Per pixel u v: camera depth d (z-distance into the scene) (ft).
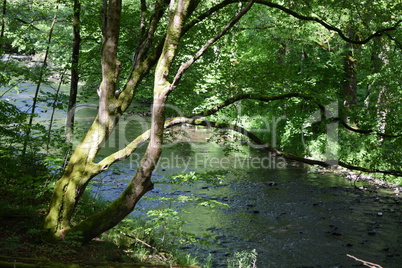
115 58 24.68
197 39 36.32
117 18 24.39
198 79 35.01
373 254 32.37
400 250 33.24
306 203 45.34
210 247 31.83
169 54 23.02
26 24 36.09
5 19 35.78
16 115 28.60
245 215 40.24
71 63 36.24
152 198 29.35
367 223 39.68
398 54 55.31
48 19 39.55
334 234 36.35
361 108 38.60
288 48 65.92
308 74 56.08
